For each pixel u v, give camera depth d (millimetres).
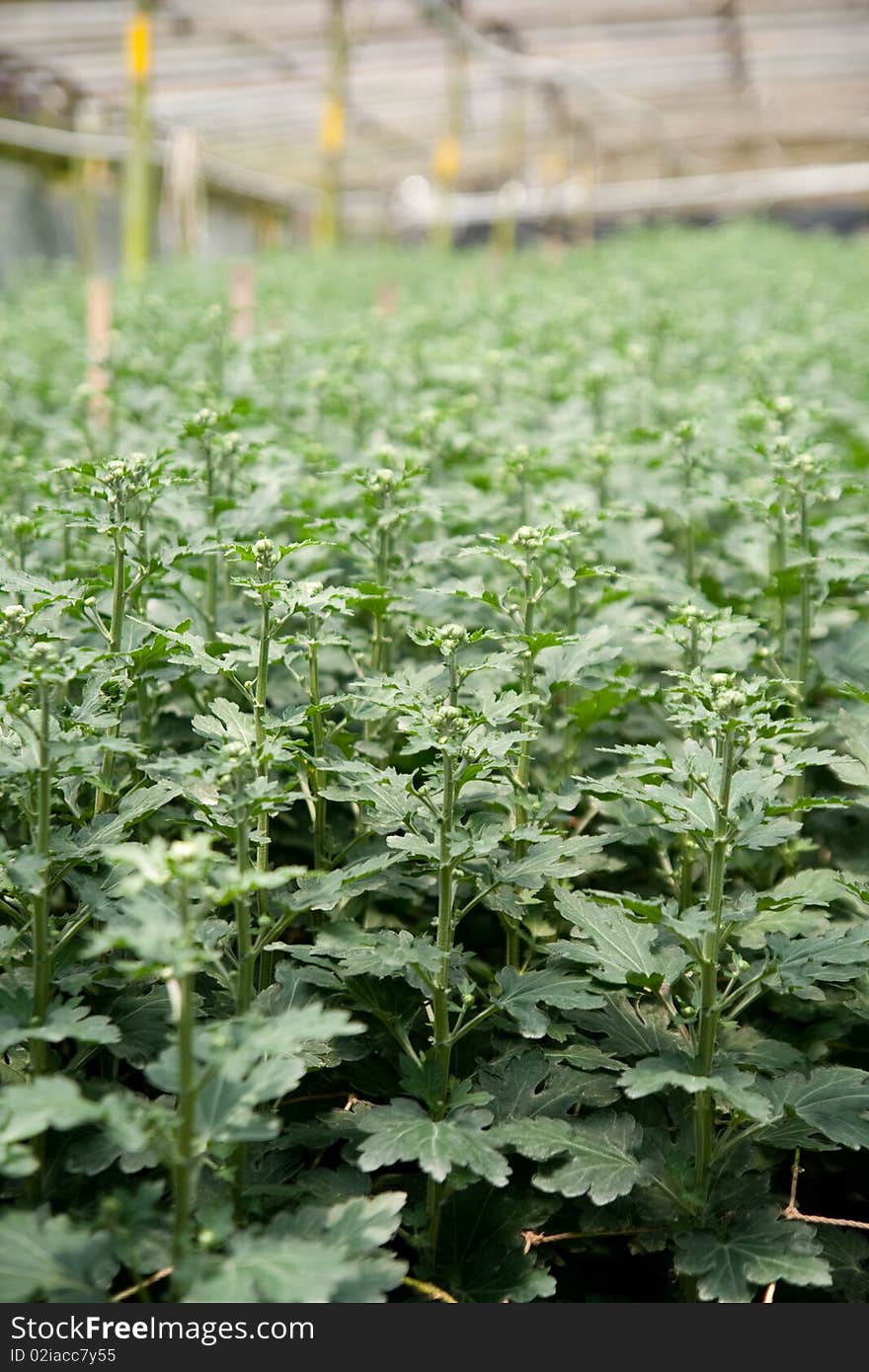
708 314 7895
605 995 2646
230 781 2121
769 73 21984
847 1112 2250
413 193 32500
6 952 2211
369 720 3111
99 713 2492
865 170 32031
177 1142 1760
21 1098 1640
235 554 2602
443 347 6402
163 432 4504
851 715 2906
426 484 4461
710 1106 2221
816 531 3486
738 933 2504
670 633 3021
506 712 2396
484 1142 2121
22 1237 1716
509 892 2730
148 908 1684
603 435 4418
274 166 27953
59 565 3645
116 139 19859
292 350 6105
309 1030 1703
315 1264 1630
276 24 16875
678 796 2342
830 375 6164
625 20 18266
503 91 22234
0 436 5145
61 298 9539
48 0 15391
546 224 26234
